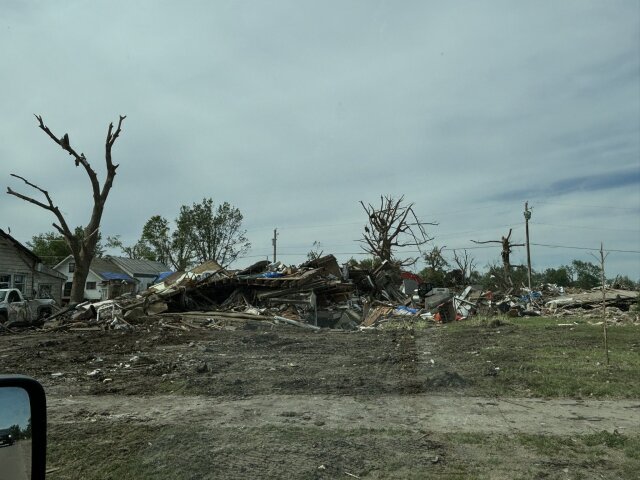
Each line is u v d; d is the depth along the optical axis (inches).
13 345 645.9
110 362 488.4
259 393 342.6
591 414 288.7
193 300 1164.5
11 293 997.8
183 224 2502.5
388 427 262.5
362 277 1526.8
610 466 207.9
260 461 213.2
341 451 225.8
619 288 1937.7
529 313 1424.7
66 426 261.7
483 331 812.6
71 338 724.0
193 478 195.6
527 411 295.6
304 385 365.4
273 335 735.7
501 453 223.9
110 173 1344.7
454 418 280.7
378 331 883.4
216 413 290.5
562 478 196.1
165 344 641.6
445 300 1258.0
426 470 204.8
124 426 261.7
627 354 511.2
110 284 2235.5
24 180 1163.3
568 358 488.7
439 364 460.1
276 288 1170.0
